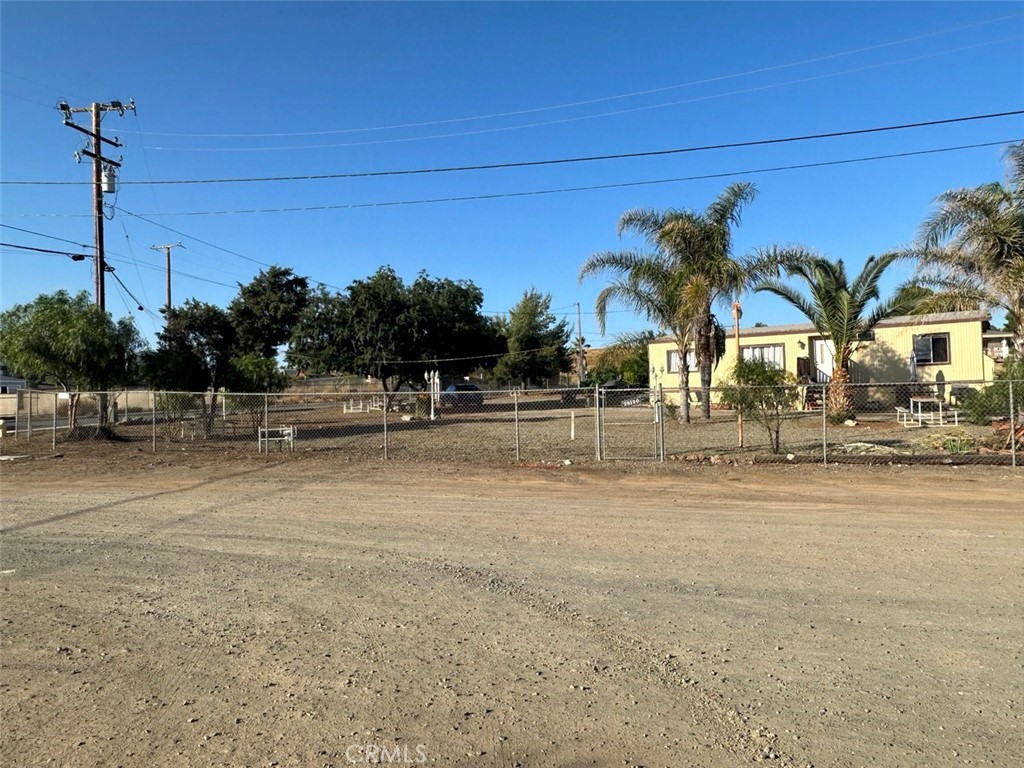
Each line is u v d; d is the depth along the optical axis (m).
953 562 6.76
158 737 3.62
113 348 20.95
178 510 10.00
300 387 50.00
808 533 8.08
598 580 6.30
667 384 34.72
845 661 4.51
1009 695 4.02
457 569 6.71
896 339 30.22
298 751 3.48
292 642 4.89
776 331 32.69
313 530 8.55
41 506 10.48
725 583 6.18
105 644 4.88
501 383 60.41
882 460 14.20
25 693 4.12
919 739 3.56
